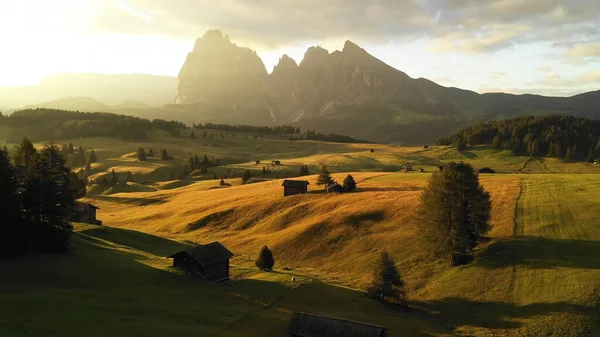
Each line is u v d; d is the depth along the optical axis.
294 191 111.25
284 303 51.72
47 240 58.59
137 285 52.22
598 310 46.59
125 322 39.72
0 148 57.78
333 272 69.38
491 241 67.25
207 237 92.31
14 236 55.78
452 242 64.25
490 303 52.91
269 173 196.75
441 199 65.06
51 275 50.22
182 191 153.50
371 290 57.94
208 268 58.78
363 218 85.56
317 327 40.91
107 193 163.75
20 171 62.28
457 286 58.06
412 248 71.00
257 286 57.31
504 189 93.44
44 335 34.38
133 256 65.19
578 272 54.16
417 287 60.38
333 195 105.12
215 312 46.28
